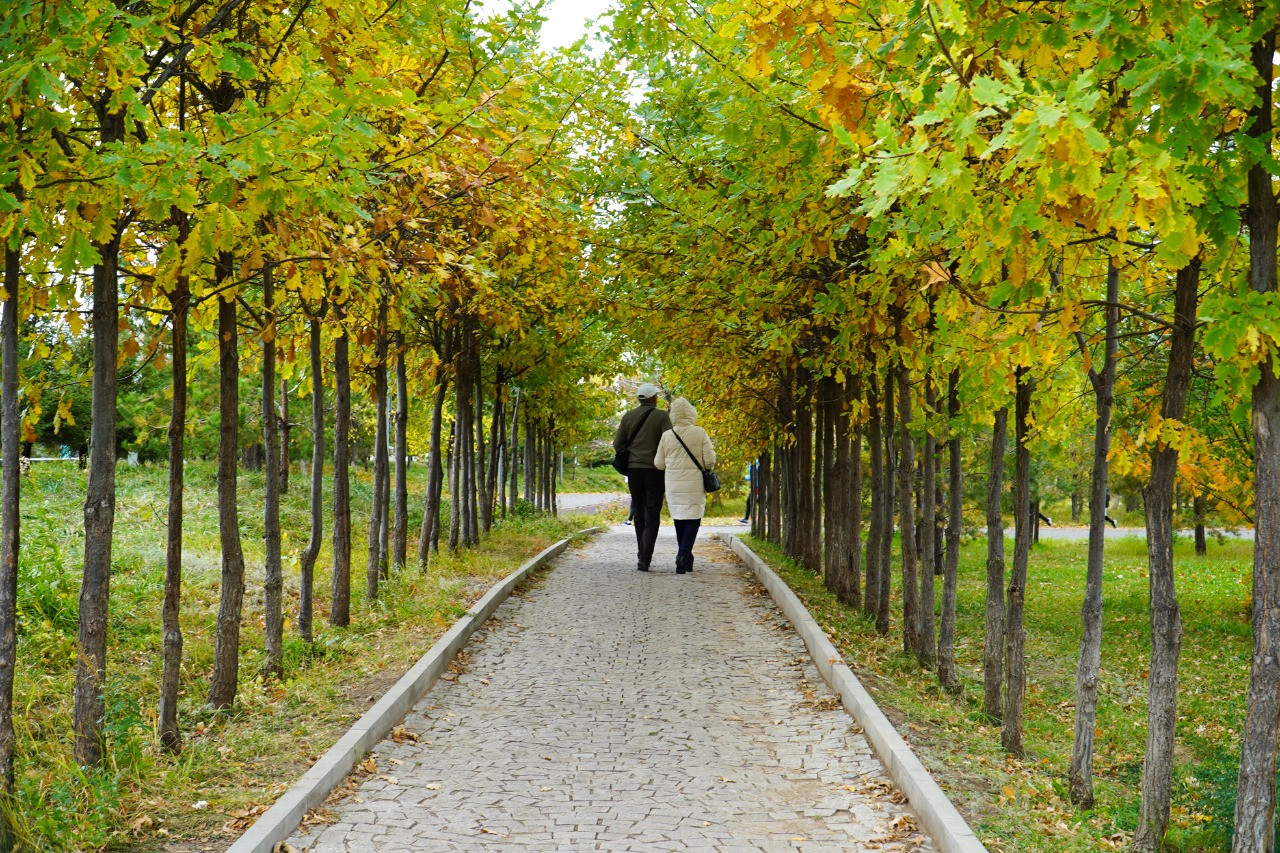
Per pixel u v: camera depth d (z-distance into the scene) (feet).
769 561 54.49
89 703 17.03
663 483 49.70
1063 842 15.98
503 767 19.53
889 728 20.38
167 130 13.80
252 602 33.86
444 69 24.34
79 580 29.58
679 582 45.78
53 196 13.53
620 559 57.00
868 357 32.04
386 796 17.69
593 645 31.30
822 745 21.08
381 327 34.65
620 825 16.37
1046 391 23.62
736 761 20.03
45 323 19.69
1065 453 26.61
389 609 34.58
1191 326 15.67
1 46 12.53
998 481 26.91
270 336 23.26
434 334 47.52
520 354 55.57
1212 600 55.67
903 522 32.86
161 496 54.19
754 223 26.45
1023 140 9.60
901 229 15.42
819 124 19.66
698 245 30.35
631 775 19.10
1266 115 12.55
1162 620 17.75
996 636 27.17
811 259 27.45
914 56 13.46
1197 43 9.79
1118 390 26.09
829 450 47.93
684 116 29.81
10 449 15.25
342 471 32.12
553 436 95.20
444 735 21.75
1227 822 20.83
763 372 55.62
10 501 15.17
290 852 14.80
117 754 17.42
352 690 23.86
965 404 22.88
